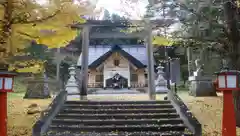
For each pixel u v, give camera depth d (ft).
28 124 30.25
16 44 25.76
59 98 34.37
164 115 32.55
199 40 31.45
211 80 51.11
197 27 32.19
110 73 87.86
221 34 31.48
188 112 30.30
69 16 24.09
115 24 46.62
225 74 18.83
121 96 54.39
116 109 34.37
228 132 18.69
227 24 30.78
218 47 31.24
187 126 28.99
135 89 83.15
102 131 28.50
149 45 47.73
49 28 24.88
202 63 57.93
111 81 87.20
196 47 33.60
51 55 74.74
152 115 32.32
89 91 78.43
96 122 30.14
